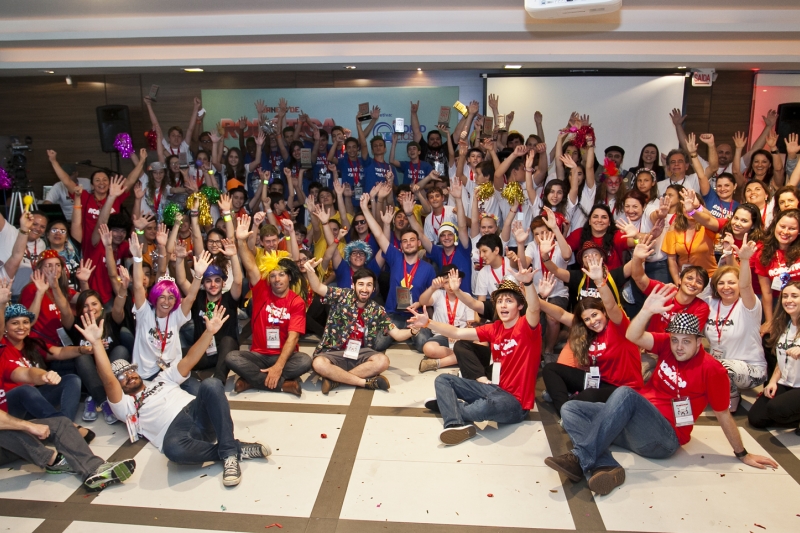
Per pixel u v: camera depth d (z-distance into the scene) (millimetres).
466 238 5680
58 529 2861
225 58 6762
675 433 3287
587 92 7984
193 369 4648
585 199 5969
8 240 5152
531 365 3793
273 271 4395
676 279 5188
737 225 4609
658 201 5680
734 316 3994
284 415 4012
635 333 3297
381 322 4570
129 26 6309
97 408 4070
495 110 7379
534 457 3467
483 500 3053
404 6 5848
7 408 3545
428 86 8164
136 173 6602
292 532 2828
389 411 4070
